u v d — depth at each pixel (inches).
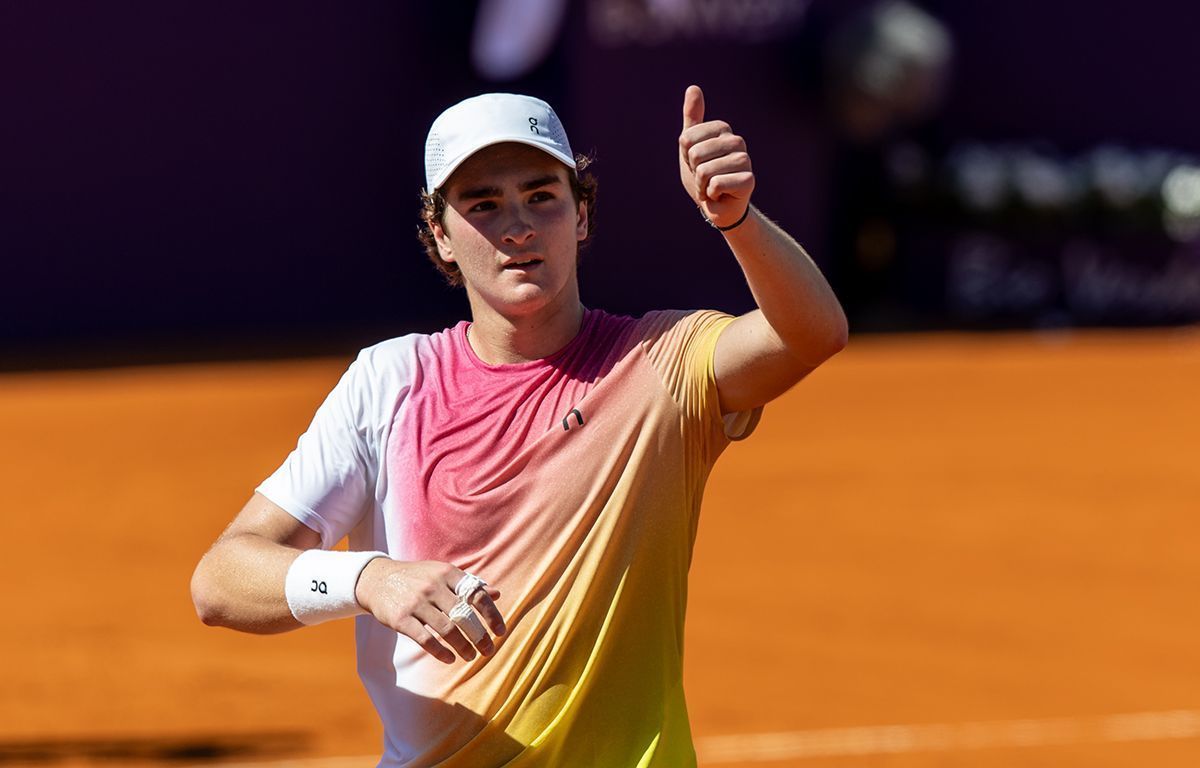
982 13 4168.3
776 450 2106.3
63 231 3476.9
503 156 426.6
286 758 951.0
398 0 3703.3
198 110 3563.0
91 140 3481.8
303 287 3688.5
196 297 3595.0
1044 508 1747.0
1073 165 4057.6
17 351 3417.8
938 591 1378.0
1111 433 2287.2
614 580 422.9
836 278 3978.8
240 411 2484.0
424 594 388.5
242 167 3612.2
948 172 3944.4
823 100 3727.9
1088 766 929.5
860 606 1322.6
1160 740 980.6
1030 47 4195.4
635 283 3595.0
